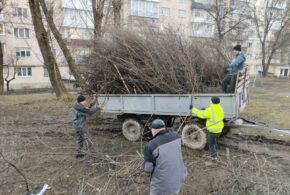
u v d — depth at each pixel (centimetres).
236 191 436
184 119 650
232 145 679
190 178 496
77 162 581
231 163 503
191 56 710
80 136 613
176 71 691
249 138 730
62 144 707
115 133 805
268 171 515
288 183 445
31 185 483
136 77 716
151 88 705
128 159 582
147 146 336
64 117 1039
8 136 786
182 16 3703
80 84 819
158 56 702
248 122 662
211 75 726
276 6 3497
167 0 3534
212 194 440
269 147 663
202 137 623
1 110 1209
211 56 766
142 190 450
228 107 592
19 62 3119
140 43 728
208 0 2942
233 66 634
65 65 2209
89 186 472
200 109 622
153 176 338
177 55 699
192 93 638
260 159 586
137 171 492
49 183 490
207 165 546
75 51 1212
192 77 668
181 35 764
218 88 670
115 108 740
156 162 330
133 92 730
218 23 2775
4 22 2712
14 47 3075
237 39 2878
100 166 543
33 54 3195
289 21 3381
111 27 825
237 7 2864
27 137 776
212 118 562
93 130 833
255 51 4347
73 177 513
